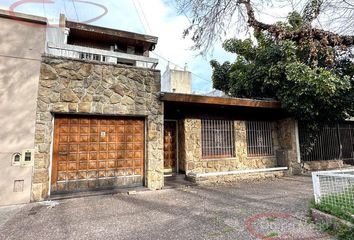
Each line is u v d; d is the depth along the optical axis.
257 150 8.48
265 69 8.74
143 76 6.28
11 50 5.00
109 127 6.02
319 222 3.29
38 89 5.16
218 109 7.97
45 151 5.10
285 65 7.79
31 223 3.66
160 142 6.26
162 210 4.25
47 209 4.37
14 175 4.79
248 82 9.62
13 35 5.06
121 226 3.49
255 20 4.69
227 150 7.97
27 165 4.90
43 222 3.70
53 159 5.39
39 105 5.14
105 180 5.82
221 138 7.94
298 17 4.77
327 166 9.02
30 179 4.89
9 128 4.83
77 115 5.73
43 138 5.11
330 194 3.47
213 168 7.59
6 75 4.91
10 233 3.29
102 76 5.82
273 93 8.87
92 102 5.63
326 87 6.74
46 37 5.47
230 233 3.13
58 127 5.52
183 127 7.58
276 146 8.88
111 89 5.87
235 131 8.16
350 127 10.15
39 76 5.20
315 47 4.22
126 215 3.99
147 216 3.92
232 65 11.57
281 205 4.39
